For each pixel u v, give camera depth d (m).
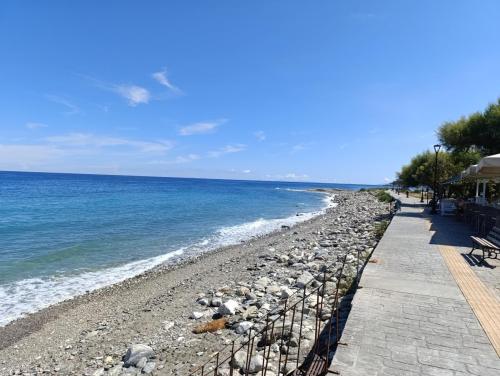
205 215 37.78
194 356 6.86
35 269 15.57
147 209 40.59
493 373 4.27
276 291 10.20
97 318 10.41
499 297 6.83
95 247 20.09
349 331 5.37
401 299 6.69
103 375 6.70
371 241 15.89
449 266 9.23
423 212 26.47
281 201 69.00
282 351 6.20
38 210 37.06
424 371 4.31
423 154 51.41
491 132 28.80
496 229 12.66
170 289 12.78
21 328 9.90
